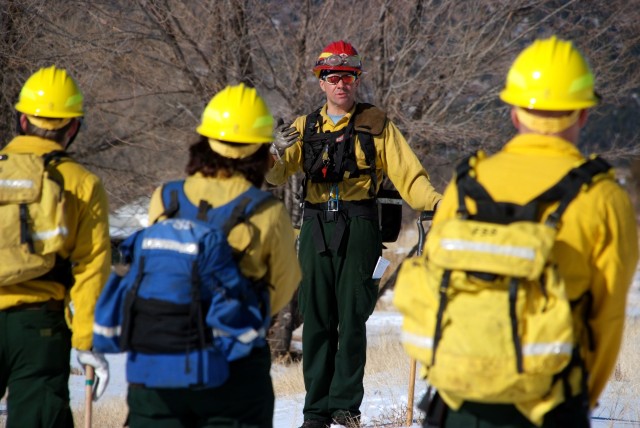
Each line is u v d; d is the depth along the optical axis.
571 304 11.44
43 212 15.72
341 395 22.30
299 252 22.62
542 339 10.73
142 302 12.48
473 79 56.66
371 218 22.28
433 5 55.91
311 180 22.41
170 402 12.94
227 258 12.59
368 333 56.88
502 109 56.12
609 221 11.27
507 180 11.76
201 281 12.38
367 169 22.19
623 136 69.38
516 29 56.41
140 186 59.12
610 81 56.91
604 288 11.30
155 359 12.37
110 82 56.56
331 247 22.06
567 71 12.02
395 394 28.19
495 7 54.19
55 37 53.06
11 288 15.99
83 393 44.91
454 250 11.13
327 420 22.59
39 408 16.09
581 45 55.97
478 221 11.44
